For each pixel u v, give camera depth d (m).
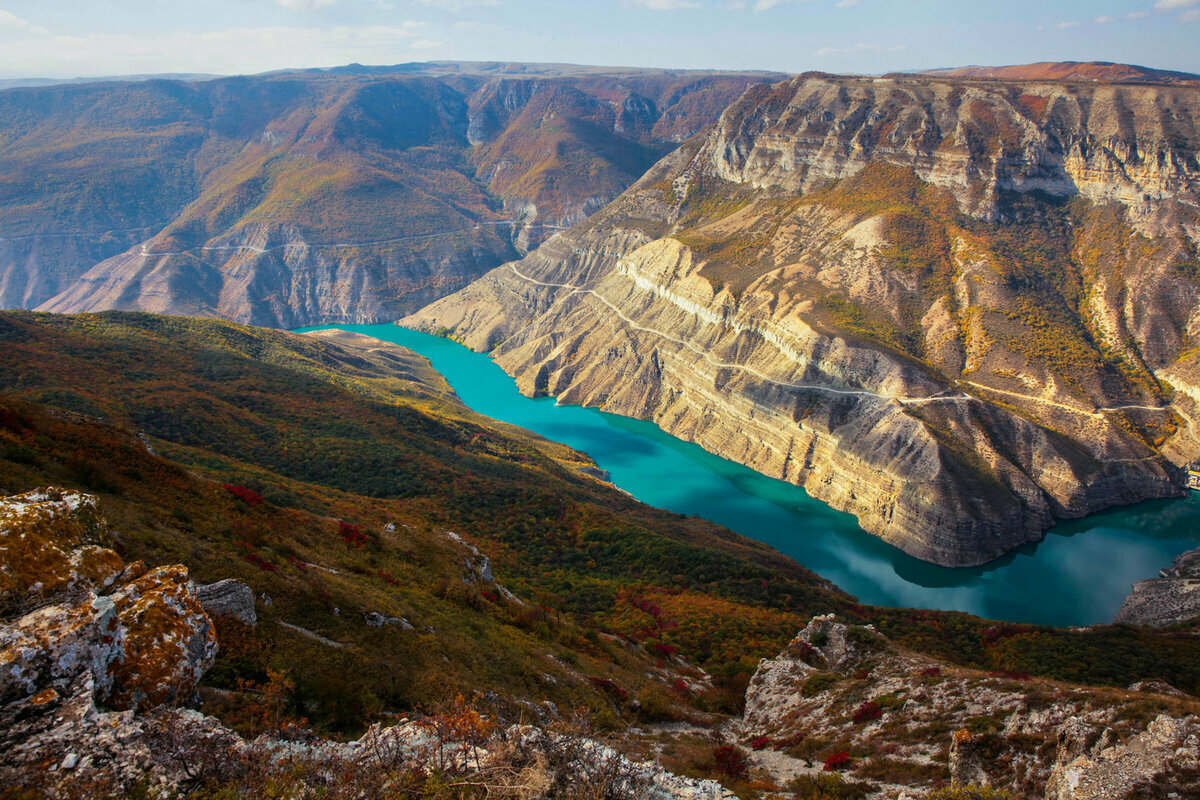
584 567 90.44
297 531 46.75
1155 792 22.34
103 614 17.02
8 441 34.19
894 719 39.53
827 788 32.44
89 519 21.45
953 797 26.52
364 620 35.38
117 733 14.95
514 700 35.59
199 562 31.25
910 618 85.88
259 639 27.91
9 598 17.11
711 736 45.00
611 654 56.97
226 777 16.02
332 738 24.14
